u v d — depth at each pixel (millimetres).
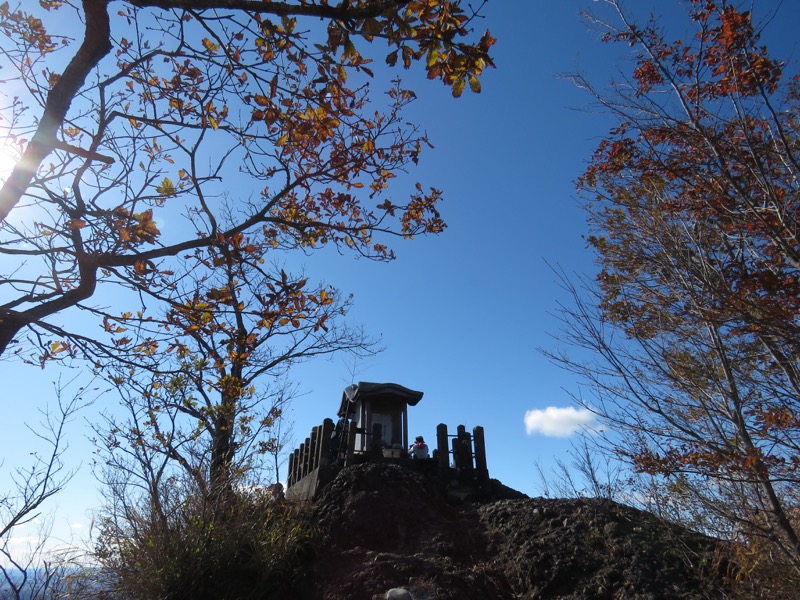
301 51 5832
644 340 7852
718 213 7094
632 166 7738
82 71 4844
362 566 11039
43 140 4781
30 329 5707
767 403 7211
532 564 10758
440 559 11359
